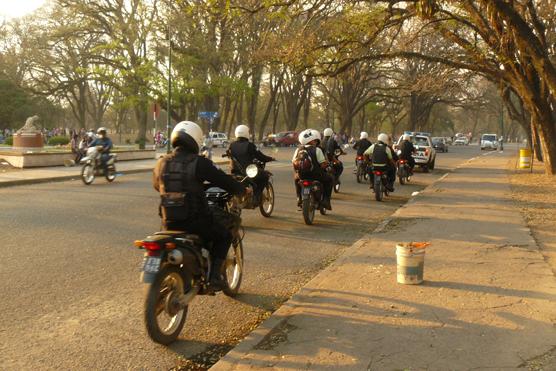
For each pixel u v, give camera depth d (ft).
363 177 66.74
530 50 42.39
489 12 41.11
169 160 15.49
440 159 129.39
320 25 53.42
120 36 141.79
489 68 64.23
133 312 17.78
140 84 137.59
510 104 113.09
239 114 219.41
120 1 143.33
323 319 15.94
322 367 12.70
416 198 46.96
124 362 14.01
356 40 55.16
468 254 24.62
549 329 15.10
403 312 16.53
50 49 173.37
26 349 14.70
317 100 241.55
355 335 14.66
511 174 74.64
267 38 60.39
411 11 52.90
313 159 34.83
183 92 140.15
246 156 33.65
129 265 23.47
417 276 19.56
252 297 19.72
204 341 15.53
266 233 32.07
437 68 76.07
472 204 42.83
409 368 12.59
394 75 196.75
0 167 72.84
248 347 13.96
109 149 59.21
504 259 23.62
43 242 27.48
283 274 22.95
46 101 213.05
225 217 17.38
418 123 234.38
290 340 14.35
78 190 50.80
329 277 20.66
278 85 189.06
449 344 13.99
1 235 28.91
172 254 14.38
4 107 202.39
